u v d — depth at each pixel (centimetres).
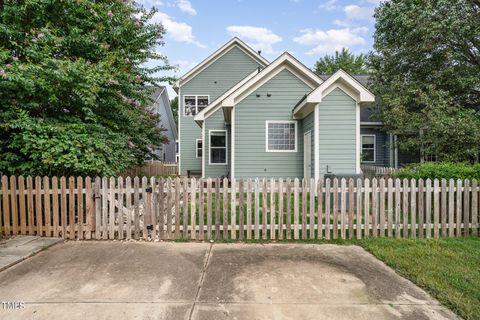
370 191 449
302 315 229
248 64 1578
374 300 253
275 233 452
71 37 562
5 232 435
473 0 1066
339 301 251
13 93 493
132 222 453
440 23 1062
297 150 942
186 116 1623
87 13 595
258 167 946
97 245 406
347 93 739
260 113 946
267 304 246
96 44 591
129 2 679
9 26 517
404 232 447
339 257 363
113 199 437
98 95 592
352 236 443
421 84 1209
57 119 523
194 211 439
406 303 249
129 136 711
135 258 355
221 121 1288
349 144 739
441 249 385
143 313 231
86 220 434
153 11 709
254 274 308
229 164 1267
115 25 649
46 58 495
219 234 441
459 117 1009
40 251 374
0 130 479
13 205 436
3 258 340
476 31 1038
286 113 945
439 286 274
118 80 616
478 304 244
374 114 1410
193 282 288
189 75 1595
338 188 445
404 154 1445
